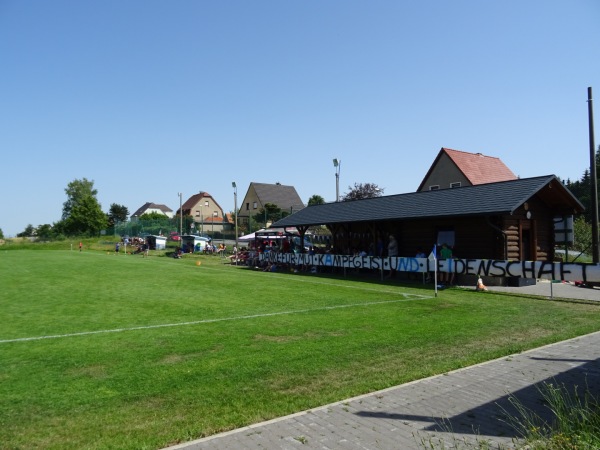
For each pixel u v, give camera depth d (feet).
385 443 13.74
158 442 13.83
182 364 22.50
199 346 26.12
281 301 44.24
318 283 61.77
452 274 57.62
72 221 265.13
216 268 95.55
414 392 18.31
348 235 86.48
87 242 216.95
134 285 59.47
